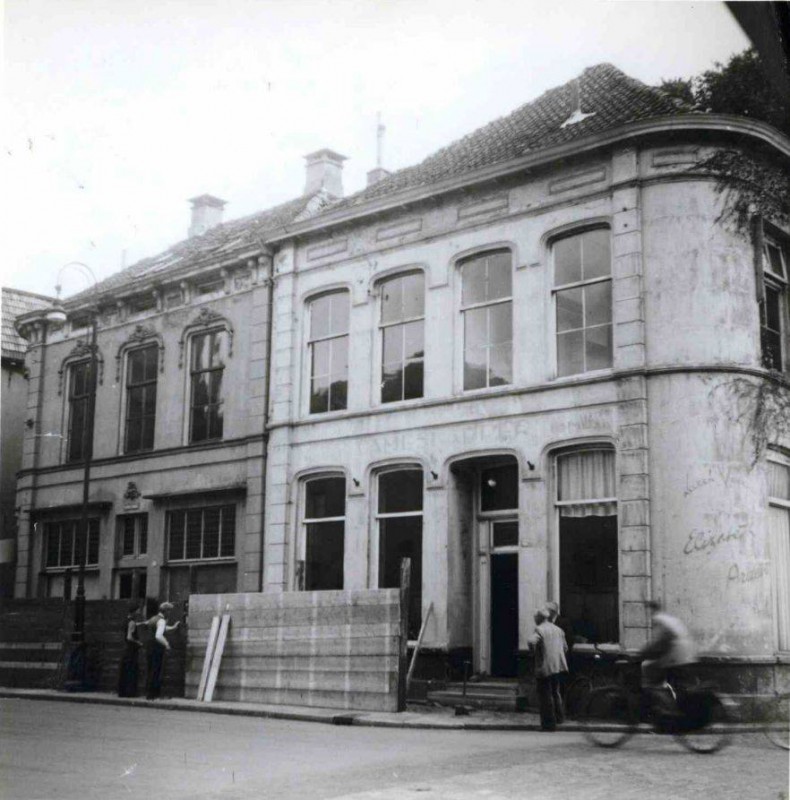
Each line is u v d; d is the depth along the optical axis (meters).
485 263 18.28
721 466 15.17
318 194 24.03
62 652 20.33
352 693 15.85
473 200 18.41
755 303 16.05
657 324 15.73
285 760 10.20
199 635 18.28
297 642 16.72
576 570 16.28
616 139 16.22
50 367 26.48
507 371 17.66
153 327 24.06
